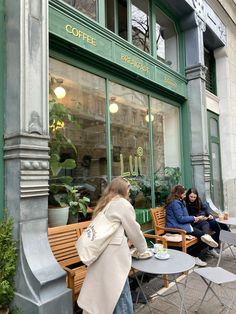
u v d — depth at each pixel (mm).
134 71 5191
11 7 3031
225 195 8766
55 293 2701
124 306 2551
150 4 6043
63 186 3705
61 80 4090
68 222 3840
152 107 6000
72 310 2783
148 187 5738
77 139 4277
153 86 5852
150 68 5672
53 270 2785
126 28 5332
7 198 2938
